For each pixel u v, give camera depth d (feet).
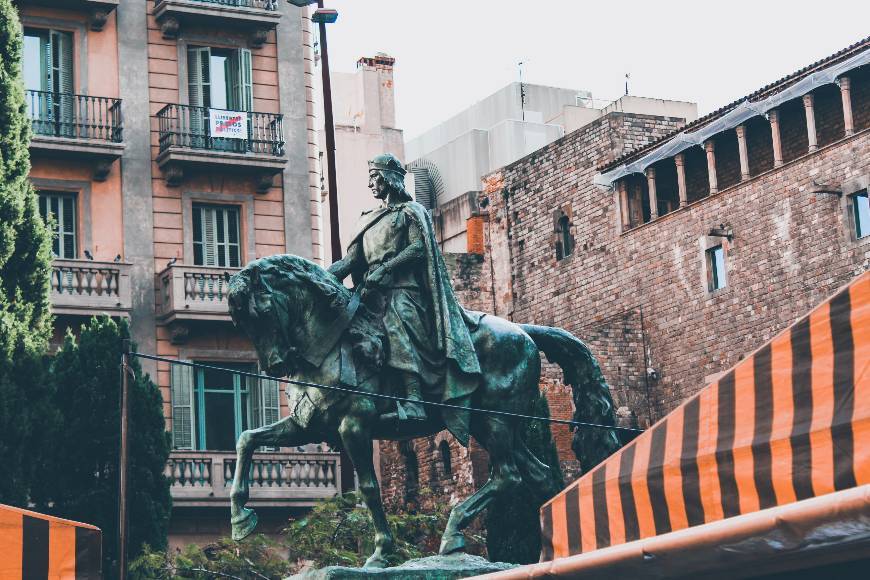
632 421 183.52
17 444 106.63
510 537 113.70
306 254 151.53
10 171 119.44
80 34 146.20
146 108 147.84
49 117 143.74
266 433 54.60
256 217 150.00
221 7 149.79
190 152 145.38
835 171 161.38
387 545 53.36
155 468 112.78
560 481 63.98
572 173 200.75
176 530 136.26
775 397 34.17
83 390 112.78
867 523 29.78
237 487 54.13
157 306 143.33
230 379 143.13
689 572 33.55
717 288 176.96
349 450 53.16
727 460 34.88
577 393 59.52
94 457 112.16
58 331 139.74
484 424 55.67
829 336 33.35
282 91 154.40
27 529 48.55
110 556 110.52
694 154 183.93
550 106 260.01
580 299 197.98
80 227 142.92
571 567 35.35
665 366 183.62
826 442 33.04
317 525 108.47
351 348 53.78
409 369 53.98
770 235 169.27
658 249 185.26
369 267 56.59
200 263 147.43
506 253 211.41
